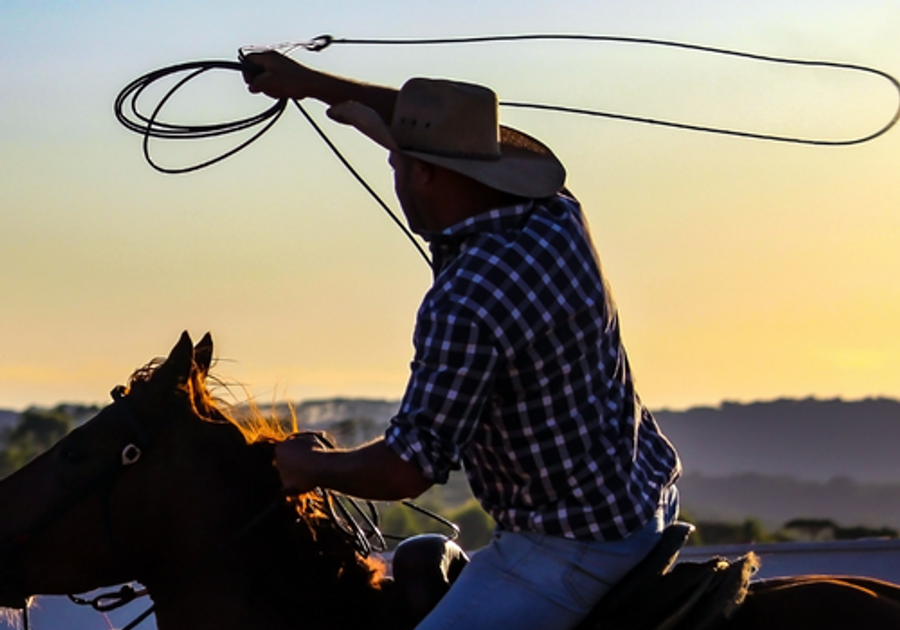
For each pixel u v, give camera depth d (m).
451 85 5.16
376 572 5.89
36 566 5.71
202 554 5.74
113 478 5.73
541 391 4.87
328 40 6.25
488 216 5.00
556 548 5.02
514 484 5.07
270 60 6.08
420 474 4.78
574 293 4.92
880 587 5.29
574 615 5.07
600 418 4.98
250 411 6.24
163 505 5.76
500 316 4.75
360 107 5.25
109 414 5.84
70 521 5.70
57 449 5.80
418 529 24.83
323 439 5.43
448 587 5.66
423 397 4.77
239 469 5.89
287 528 5.81
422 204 5.26
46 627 10.13
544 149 5.46
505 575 5.09
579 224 5.18
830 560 10.99
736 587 4.99
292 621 5.69
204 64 6.21
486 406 4.96
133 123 6.38
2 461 31.69
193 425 5.88
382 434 4.98
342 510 6.04
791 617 5.07
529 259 4.85
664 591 5.06
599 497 4.95
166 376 5.83
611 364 5.11
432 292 4.91
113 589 10.48
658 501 5.12
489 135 5.15
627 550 5.05
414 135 5.17
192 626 5.73
